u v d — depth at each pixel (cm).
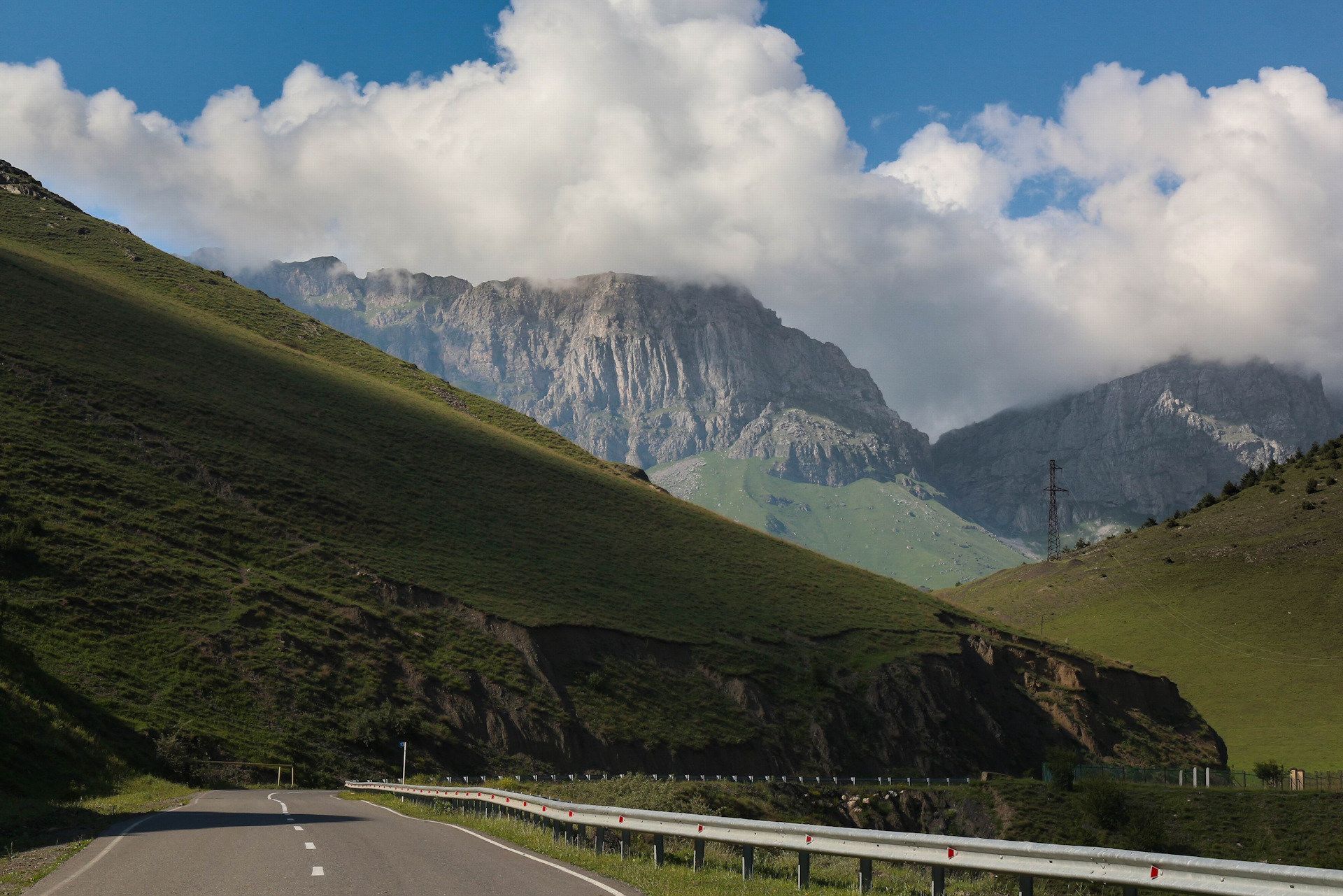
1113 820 7088
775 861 2083
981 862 1307
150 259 18762
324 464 10400
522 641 8150
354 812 3050
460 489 11450
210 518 8150
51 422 8575
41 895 1293
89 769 3759
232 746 5441
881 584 13462
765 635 10275
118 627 6166
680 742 7925
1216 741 11956
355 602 7756
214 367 11962
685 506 14650
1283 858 6444
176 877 1453
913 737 9444
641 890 1461
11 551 6356
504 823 2662
